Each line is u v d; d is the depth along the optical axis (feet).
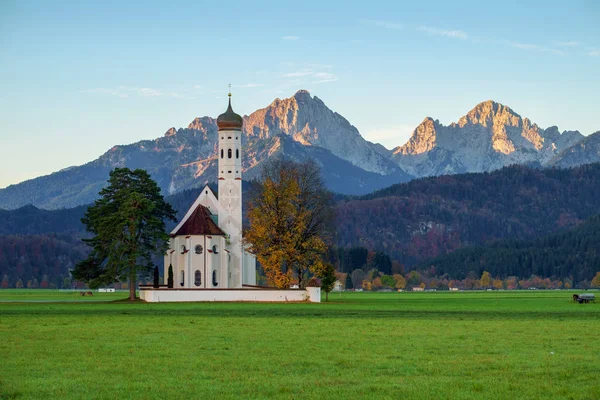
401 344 229.25
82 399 147.64
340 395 149.79
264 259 529.45
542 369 179.63
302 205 537.65
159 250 564.30
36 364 188.75
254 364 187.42
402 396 148.77
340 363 189.57
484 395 149.59
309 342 234.38
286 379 166.91
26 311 414.41
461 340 241.35
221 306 461.37
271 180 541.75
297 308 441.27
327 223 552.41
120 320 328.70
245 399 146.72
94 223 562.25
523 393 151.64
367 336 253.65
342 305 499.10
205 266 627.05
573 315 384.47
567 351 212.64
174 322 314.76
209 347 220.43
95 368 182.19
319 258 536.01
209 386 159.22
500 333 266.57
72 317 352.90
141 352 209.56
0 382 165.07
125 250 545.03
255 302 517.96
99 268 564.71
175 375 172.55
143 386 159.53
